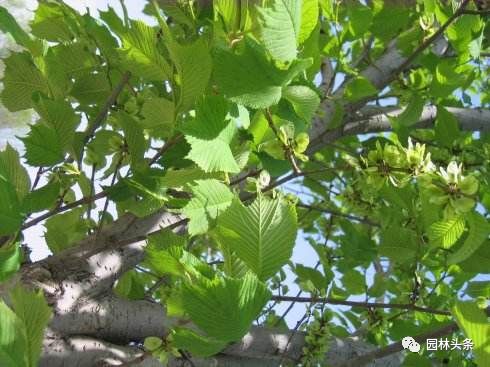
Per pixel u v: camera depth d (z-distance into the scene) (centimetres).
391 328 159
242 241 80
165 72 90
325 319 145
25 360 77
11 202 92
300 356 140
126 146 114
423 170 103
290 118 96
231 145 88
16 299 79
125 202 103
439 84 147
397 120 155
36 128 99
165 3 113
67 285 111
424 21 153
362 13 138
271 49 82
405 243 128
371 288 164
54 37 134
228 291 74
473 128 191
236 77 85
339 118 150
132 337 119
